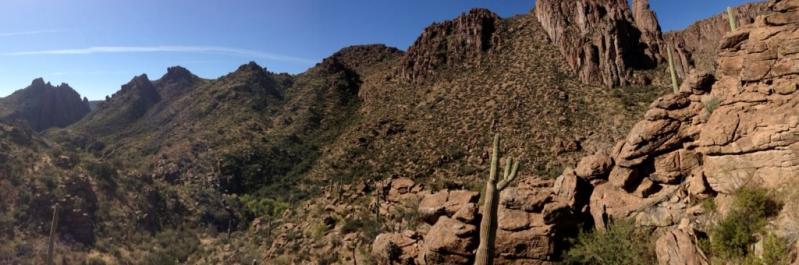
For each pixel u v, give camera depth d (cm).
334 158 7569
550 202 1532
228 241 5688
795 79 1196
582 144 5200
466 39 9350
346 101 10912
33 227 4491
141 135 10838
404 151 6631
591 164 1639
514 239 1470
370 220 4319
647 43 7525
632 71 6719
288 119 10112
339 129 9281
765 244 965
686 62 6925
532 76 7219
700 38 9056
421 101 8206
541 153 5253
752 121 1211
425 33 10256
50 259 2234
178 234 5794
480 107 6944
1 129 6038
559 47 7750
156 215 6006
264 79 12794
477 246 1512
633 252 1323
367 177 6103
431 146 6412
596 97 6175
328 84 11762
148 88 14762
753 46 1309
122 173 6631
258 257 4759
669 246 1149
